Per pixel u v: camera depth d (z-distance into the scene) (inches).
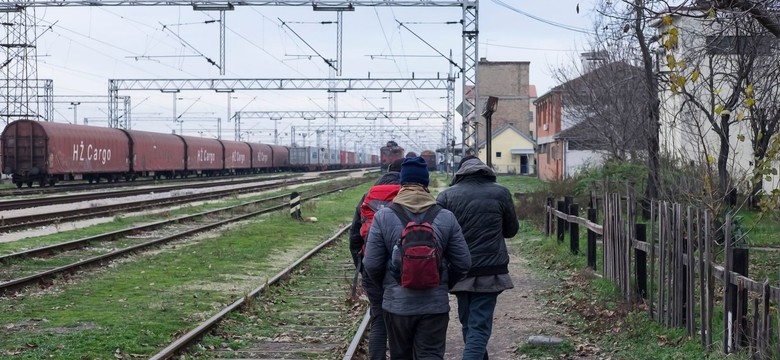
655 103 713.0
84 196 1454.2
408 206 253.4
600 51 1101.1
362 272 323.0
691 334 353.4
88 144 2000.5
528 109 3624.5
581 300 480.4
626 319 408.2
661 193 540.1
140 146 2277.3
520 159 3351.4
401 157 352.5
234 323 434.0
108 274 606.5
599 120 1196.5
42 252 693.9
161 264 668.7
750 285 302.0
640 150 1015.0
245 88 2247.8
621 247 477.4
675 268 373.7
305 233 1000.9
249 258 725.9
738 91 567.8
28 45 2209.6
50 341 372.8
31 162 1845.5
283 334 414.9
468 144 1600.6
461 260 253.4
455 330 429.4
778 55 587.5
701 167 456.4
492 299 303.3
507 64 3622.0
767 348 290.8
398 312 246.8
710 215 348.2
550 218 813.2
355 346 365.4
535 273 641.0
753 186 390.9
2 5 1327.5
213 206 1427.2
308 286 588.1
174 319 438.9
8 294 505.0
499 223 301.7
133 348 367.2
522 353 372.2
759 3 367.6
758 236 716.0
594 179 967.0
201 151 2783.0
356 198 1804.9
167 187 1955.0
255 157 3447.3
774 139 382.3
